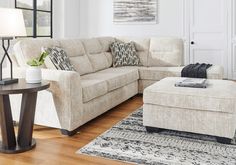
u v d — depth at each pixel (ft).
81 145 8.60
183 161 7.42
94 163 7.37
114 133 9.54
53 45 11.84
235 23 19.69
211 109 8.56
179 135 9.39
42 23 19.72
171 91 9.12
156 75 14.78
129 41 17.10
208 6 20.16
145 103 9.56
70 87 9.12
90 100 10.41
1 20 7.66
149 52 16.65
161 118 9.35
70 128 9.27
